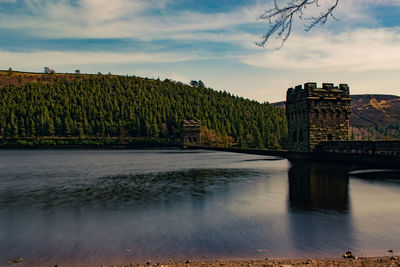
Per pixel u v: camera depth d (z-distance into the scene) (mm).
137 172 52938
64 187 36406
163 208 24188
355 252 14547
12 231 18766
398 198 25328
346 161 50000
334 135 60875
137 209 24016
